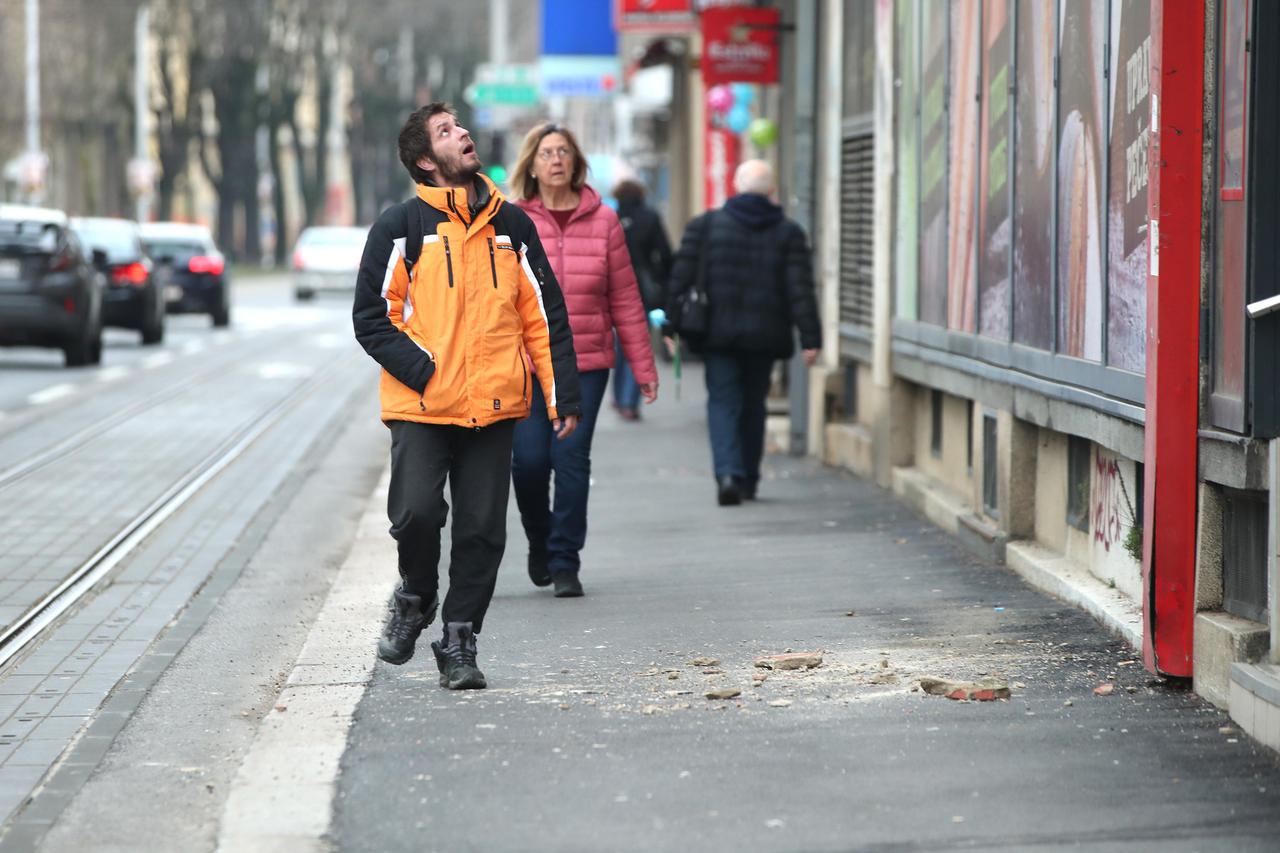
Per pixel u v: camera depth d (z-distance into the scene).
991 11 27.34
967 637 21.89
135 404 55.94
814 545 29.30
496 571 19.72
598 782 16.22
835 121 40.53
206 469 41.28
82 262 70.56
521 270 19.14
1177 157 18.25
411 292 18.70
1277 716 16.52
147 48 196.12
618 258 25.39
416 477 18.95
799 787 15.96
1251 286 17.12
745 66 50.31
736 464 34.00
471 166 18.78
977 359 28.19
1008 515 26.75
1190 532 18.81
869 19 37.75
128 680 21.27
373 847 14.66
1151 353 18.84
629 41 92.62
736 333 33.56
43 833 15.38
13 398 57.34
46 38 171.75
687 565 27.86
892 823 14.98
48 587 27.17
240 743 18.42
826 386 40.81
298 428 50.41
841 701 18.92
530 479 25.20
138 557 30.08
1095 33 21.91
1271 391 17.23
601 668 20.80
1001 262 26.80
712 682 19.95
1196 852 14.23
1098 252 21.81
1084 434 22.52
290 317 113.62
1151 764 16.44
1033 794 15.66
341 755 17.20
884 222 35.00
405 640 19.70
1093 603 22.53
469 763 16.88
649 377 25.59
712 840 14.66
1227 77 17.69
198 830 15.44
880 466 35.72
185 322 108.50
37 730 18.97
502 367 18.73
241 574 28.62
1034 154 24.91
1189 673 18.95
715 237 33.78
